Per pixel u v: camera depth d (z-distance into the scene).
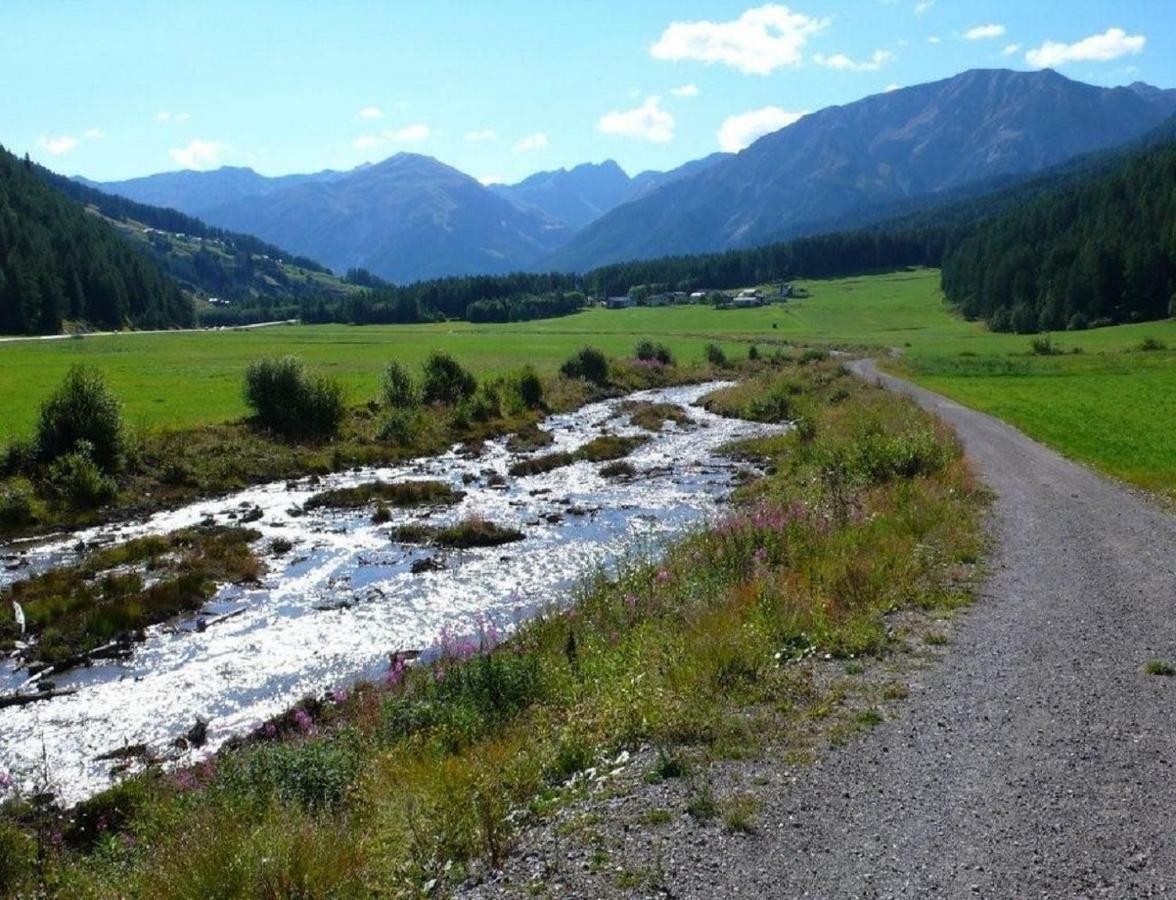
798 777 8.41
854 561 16.06
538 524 29.03
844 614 13.53
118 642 18.34
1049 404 52.31
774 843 7.23
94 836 10.63
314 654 17.67
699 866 6.91
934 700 10.34
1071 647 12.25
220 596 21.62
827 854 7.04
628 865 6.97
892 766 8.60
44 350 105.69
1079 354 93.44
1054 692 10.55
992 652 12.06
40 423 33.94
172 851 7.65
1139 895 6.41
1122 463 30.67
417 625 19.34
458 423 51.56
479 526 27.25
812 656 12.04
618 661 12.05
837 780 8.33
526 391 61.94
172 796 10.55
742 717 9.89
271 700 15.48
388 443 45.31
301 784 9.55
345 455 41.66
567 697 11.33
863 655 12.04
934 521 20.17
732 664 11.39
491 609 20.30
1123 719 9.71
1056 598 14.77
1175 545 18.75
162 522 30.06
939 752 8.91
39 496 30.78
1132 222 136.62
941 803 7.85
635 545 25.44
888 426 39.94
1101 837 7.23
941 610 14.12
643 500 32.66
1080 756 8.78
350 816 8.69
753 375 89.00
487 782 8.49
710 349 98.94
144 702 15.45
